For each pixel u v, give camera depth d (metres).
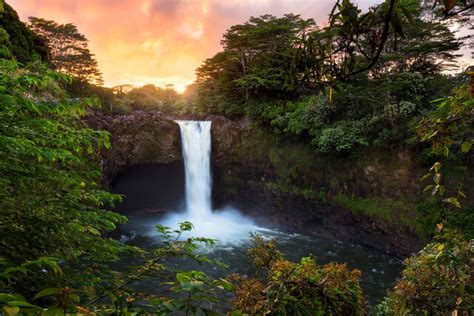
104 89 36.78
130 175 21.67
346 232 16.81
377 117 15.38
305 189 18.67
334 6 0.87
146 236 17.72
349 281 3.41
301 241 17.03
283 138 20.55
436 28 17.91
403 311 2.70
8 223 2.52
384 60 15.48
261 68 22.64
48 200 3.02
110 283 2.40
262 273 6.50
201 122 22.77
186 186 22.47
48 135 3.05
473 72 1.36
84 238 3.31
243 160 22.36
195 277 1.12
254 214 21.70
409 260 5.09
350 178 16.77
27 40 15.67
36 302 2.24
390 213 14.62
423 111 15.03
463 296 1.80
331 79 1.04
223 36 25.17
